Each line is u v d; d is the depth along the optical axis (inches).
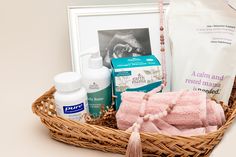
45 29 29.9
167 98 22.2
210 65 25.4
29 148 23.3
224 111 24.1
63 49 30.7
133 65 24.3
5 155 22.6
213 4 25.9
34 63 30.7
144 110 21.9
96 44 27.9
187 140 20.0
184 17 26.7
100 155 22.6
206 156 21.8
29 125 25.8
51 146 23.5
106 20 28.1
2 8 28.8
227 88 25.6
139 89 24.4
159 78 24.5
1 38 29.7
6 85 30.4
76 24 27.7
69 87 22.6
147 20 28.5
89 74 24.3
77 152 22.9
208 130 21.9
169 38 27.7
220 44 25.3
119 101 24.5
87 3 29.7
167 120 22.0
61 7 29.4
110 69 26.6
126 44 28.2
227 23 25.5
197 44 26.0
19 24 29.5
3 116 26.8
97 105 25.0
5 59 30.2
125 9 28.2
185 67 26.4
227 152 21.8
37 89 30.4
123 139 21.1
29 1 28.8
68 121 21.7
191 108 21.6
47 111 24.5
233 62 25.2
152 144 20.7
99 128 21.1
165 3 28.7
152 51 28.5
